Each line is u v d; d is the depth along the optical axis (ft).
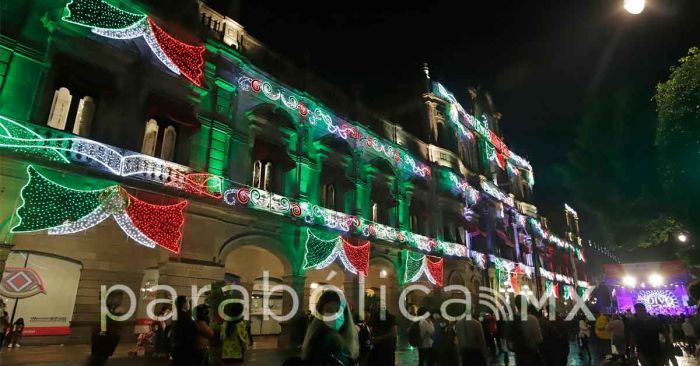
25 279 45.06
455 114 112.88
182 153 52.01
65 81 43.78
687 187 27.17
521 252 136.05
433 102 105.50
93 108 45.78
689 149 26.84
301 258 61.57
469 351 26.40
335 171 73.82
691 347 54.13
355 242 71.15
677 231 34.96
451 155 104.94
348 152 75.51
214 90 57.00
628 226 31.04
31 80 40.96
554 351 28.91
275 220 58.90
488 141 130.72
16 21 41.42
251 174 59.36
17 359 36.22
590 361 51.44
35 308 46.03
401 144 92.22
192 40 54.90
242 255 68.90
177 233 47.39
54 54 43.16
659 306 99.30
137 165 45.93
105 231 52.80
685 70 27.40
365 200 78.84
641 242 32.94
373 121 86.38
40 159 39.29
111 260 52.75
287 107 66.95
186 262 47.80
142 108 48.88
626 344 39.73
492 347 55.52
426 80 107.76
